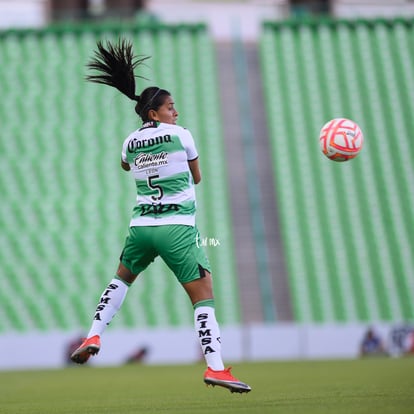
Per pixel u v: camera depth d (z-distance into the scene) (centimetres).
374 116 10025
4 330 7850
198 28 10775
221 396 2677
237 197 9331
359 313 8238
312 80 10319
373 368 4641
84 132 9688
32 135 9650
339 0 11375
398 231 9006
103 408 2323
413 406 1919
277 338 6925
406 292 8469
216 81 10325
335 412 1806
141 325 7881
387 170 9544
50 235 8694
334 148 2300
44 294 8156
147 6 11469
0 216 8881
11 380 4597
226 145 9838
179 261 2103
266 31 10775
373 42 10694
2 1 10906
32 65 10312
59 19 10894
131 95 2238
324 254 8725
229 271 8475
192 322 7906
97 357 6706
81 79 10131
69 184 9194
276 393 2723
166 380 4081
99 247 8588
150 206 2138
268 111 10069
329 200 9219
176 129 2159
